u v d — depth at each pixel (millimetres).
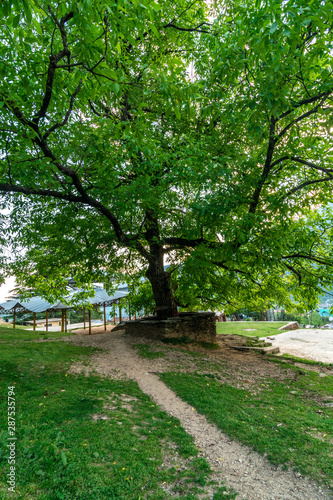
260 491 3746
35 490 3465
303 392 7512
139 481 3791
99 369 8156
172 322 12086
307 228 11000
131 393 6641
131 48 9992
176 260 14047
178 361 9281
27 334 13383
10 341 11078
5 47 4570
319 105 6094
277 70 4648
